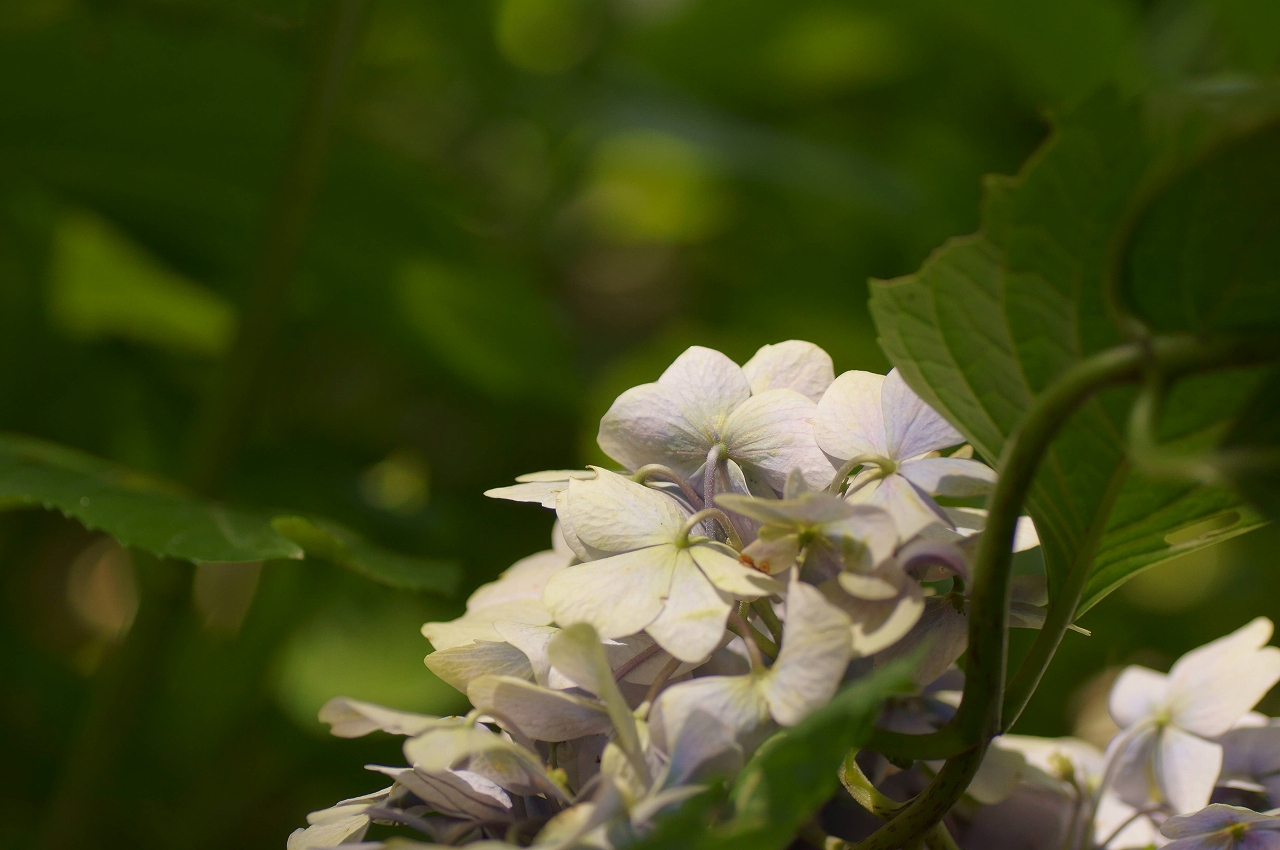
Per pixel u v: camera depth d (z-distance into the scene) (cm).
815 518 58
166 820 116
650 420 61
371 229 124
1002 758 61
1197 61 137
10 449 82
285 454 131
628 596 58
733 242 184
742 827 55
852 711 55
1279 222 55
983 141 168
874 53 170
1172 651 131
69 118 116
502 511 133
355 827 59
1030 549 62
